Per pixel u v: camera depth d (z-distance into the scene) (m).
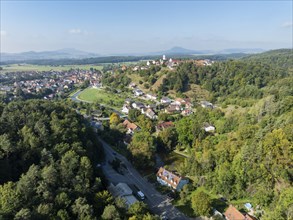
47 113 108.38
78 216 60.00
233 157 92.94
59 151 80.38
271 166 81.88
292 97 120.38
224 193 85.62
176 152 127.56
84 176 72.75
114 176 98.50
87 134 107.25
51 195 62.56
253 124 120.81
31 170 67.69
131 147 112.88
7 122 90.19
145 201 84.38
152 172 104.94
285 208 67.44
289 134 83.81
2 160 73.44
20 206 58.47
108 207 62.53
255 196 79.19
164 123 158.75
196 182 93.12
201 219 76.56
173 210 80.56
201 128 133.00
